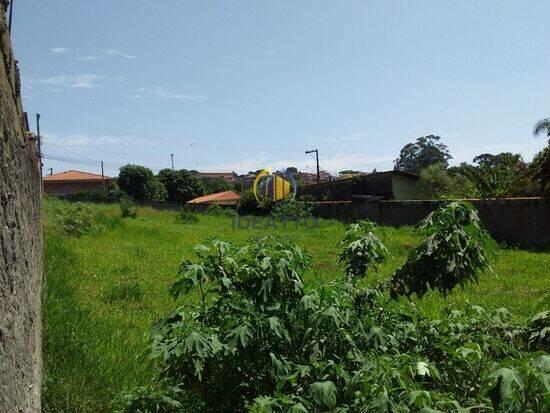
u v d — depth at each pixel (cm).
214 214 3509
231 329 283
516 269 1028
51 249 1043
